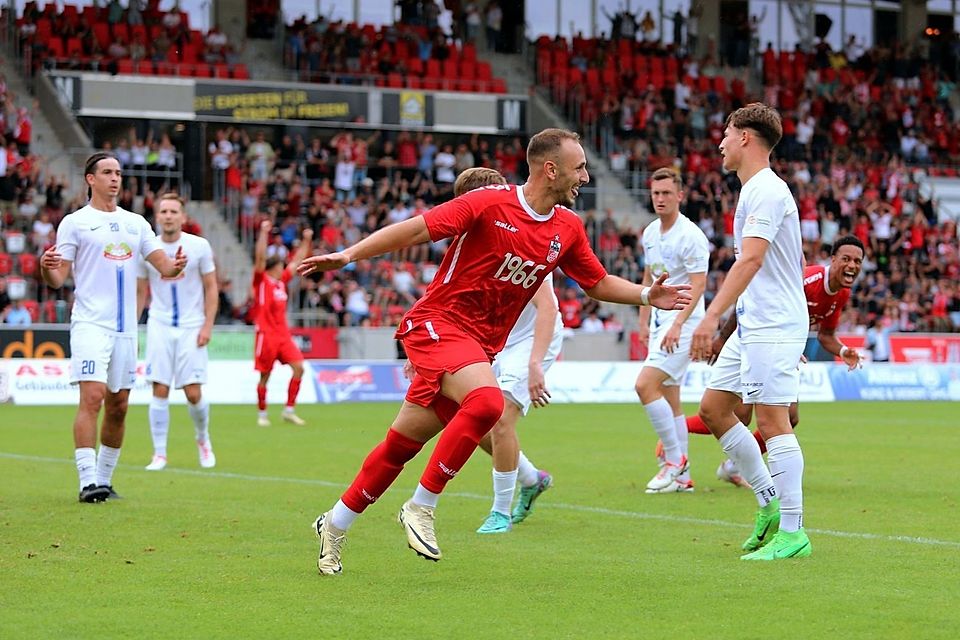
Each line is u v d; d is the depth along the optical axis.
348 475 22.42
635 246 60.31
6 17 63.12
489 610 11.20
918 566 13.40
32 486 20.33
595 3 78.38
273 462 24.73
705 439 30.41
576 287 58.44
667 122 69.38
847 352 18.16
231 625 10.58
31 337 44.44
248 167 58.97
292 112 61.66
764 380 13.87
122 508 17.77
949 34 85.75
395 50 70.69
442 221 11.84
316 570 13.10
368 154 64.50
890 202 68.69
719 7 80.94
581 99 70.00
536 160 12.21
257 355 34.50
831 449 28.23
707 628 10.49
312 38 68.00
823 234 64.19
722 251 61.25
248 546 14.58
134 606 11.31
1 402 42.31
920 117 77.44
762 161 13.89
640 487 20.97
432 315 12.44
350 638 10.14
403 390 47.34
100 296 18.34
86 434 18.33
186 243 23.47
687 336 20.31
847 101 75.62
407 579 12.64
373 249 11.61
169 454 26.38
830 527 16.39
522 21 76.25
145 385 43.78
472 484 21.31
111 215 18.47
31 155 55.78
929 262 65.50
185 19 66.94
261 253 34.12
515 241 12.20
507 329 12.80
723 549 14.58
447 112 64.38
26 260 51.16
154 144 59.34
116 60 60.34
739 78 78.88
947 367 51.50
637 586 12.29
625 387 47.72
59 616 10.89
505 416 16.05
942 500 19.22
